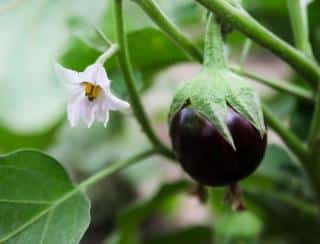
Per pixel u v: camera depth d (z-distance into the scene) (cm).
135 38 60
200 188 56
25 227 50
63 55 63
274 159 67
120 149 93
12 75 74
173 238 74
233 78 49
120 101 47
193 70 115
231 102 48
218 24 50
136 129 92
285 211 69
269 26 74
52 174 52
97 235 102
